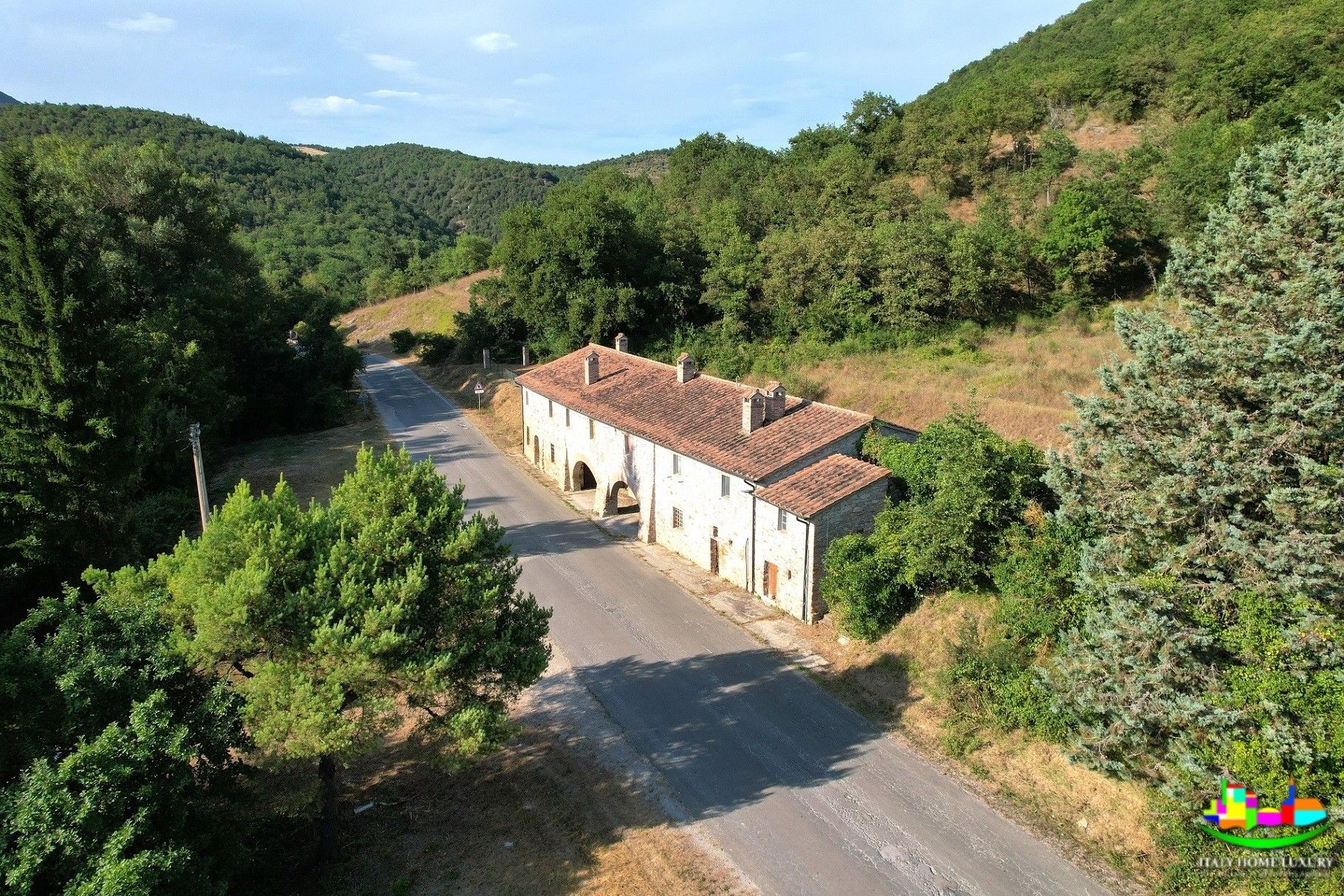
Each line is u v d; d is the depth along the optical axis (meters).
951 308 58.56
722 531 34.31
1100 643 20.83
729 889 18.58
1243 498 19.50
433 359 85.56
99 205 54.06
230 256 63.66
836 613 29.27
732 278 64.50
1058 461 23.34
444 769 20.94
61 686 15.16
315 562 18.52
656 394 40.72
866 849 19.66
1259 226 21.52
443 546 19.67
